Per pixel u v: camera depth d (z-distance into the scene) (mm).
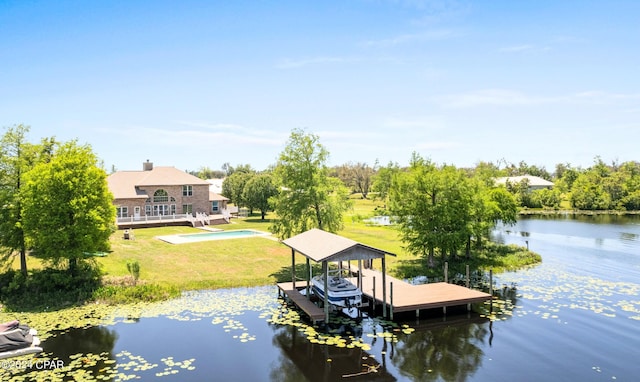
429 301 21562
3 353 15438
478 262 33875
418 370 15539
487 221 36906
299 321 20922
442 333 19281
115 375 14984
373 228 54438
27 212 24219
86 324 20281
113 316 21469
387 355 16906
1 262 26109
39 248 24938
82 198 24734
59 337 18688
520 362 16141
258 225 57031
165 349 17406
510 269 32406
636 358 16406
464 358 16578
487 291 26125
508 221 40688
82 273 25547
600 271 31625
